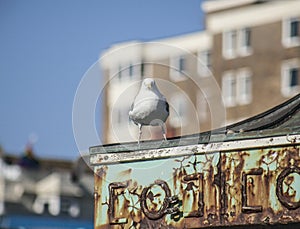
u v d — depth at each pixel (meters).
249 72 85.81
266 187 9.49
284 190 9.43
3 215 64.25
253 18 86.00
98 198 10.08
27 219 63.38
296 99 10.08
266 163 9.52
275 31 85.06
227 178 9.63
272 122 10.02
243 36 86.06
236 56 86.12
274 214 9.44
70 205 62.06
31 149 67.69
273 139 9.52
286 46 84.56
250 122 10.11
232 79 86.50
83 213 61.19
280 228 9.50
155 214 9.84
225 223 9.59
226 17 87.12
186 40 86.81
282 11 84.44
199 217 9.69
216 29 87.38
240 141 9.63
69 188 61.75
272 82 85.06
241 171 9.59
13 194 64.88
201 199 9.70
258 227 9.55
